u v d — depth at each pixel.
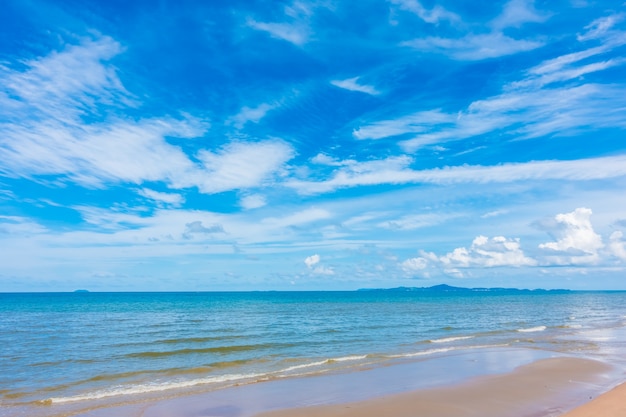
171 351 25.09
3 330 36.59
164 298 138.25
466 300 117.00
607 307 83.00
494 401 14.77
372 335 33.50
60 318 50.28
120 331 35.84
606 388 16.52
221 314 57.50
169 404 14.52
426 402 14.67
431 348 26.86
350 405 14.35
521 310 70.19
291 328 38.50
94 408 14.04
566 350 26.06
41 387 16.94
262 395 15.63
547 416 13.10
